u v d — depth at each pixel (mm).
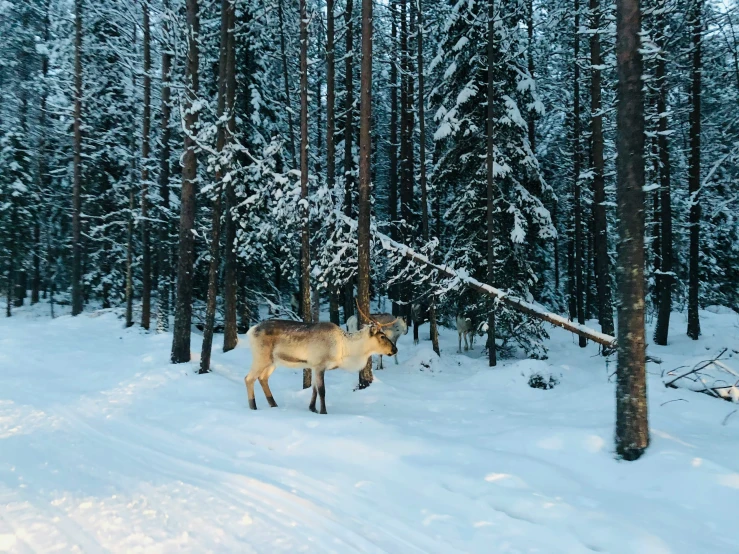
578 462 5957
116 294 25781
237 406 9078
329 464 6156
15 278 29469
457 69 15234
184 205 12703
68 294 31906
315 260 12695
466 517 4777
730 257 25188
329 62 14695
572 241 24641
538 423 7531
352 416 7711
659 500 4961
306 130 11031
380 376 12328
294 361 8703
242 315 20641
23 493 5141
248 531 4414
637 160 5816
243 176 15227
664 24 15102
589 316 26203
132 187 21141
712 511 4637
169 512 4750
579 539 4285
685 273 25078
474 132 14969
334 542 4270
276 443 6949
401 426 7543
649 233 20438
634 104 5805
